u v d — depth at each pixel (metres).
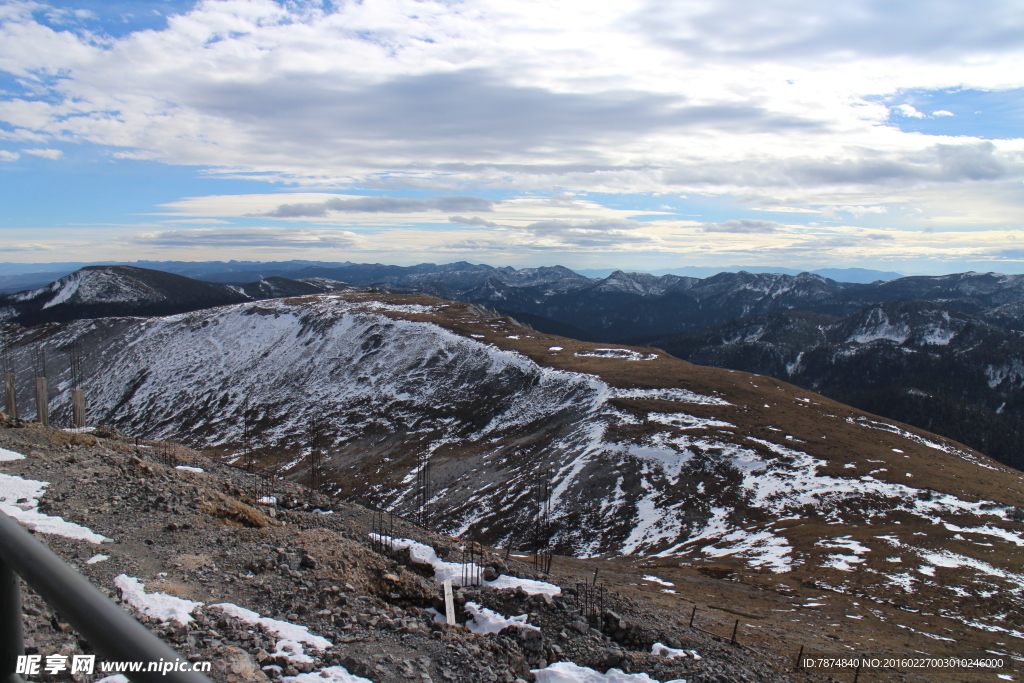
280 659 9.95
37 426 22.97
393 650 11.54
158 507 16.72
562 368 109.88
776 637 24.55
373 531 22.02
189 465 26.66
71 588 2.13
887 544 48.28
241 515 18.38
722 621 26.11
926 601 38.25
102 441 24.88
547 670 13.64
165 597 11.52
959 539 49.69
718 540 54.72
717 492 64.81
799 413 88.69
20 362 165.25
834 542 49.72
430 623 14.01
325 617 12.41
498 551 34.75
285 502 24.30
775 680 16.16
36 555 2.35
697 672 15.12
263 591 12.91
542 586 18.86
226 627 10.83
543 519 65.38
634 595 30.08
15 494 15.81
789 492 63.25
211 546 14.74
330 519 22.52
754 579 42.28
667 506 63.25
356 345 143.25
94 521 14.86
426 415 109.31
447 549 21.08
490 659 12.60
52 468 18.38
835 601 37.50
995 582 41.00
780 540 51.62
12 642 2.66
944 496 60.16
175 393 141.00
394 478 86.12
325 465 96.06
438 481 82.12
